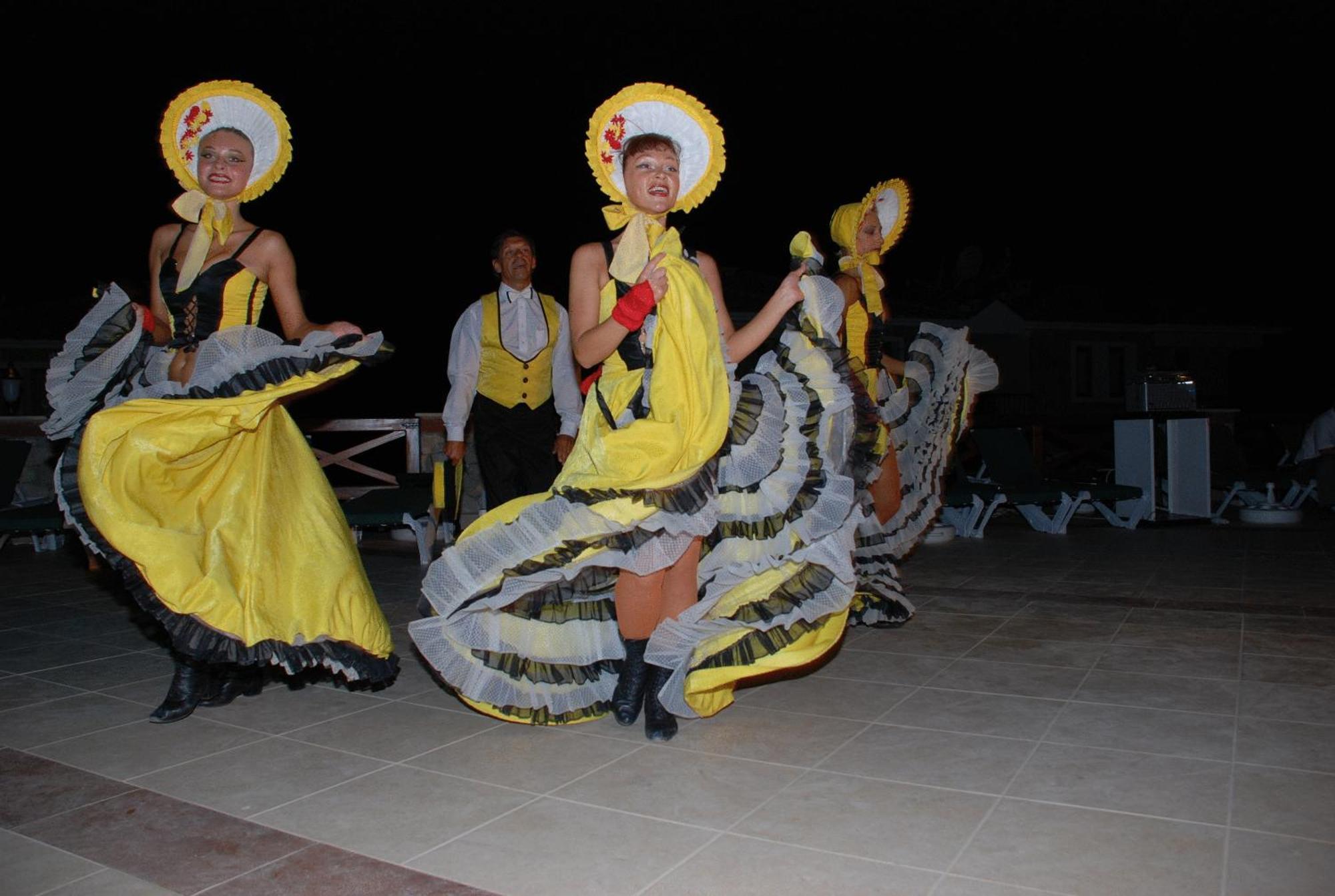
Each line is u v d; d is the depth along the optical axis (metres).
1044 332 21.20
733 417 3.18
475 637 3.21
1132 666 3.96
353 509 6.95
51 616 5.36
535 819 2.60
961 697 3.60
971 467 10.72
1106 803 2.62
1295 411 20.14
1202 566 6.42
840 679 3.85
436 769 2.98
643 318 3.02
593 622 3.45
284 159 3.72
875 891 2.18
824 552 3.19
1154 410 8.84
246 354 3.26
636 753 3.09
